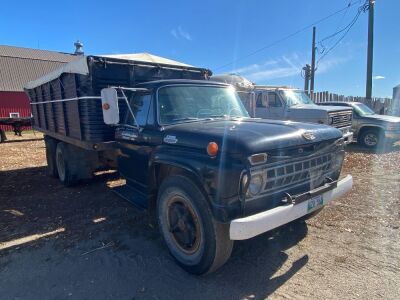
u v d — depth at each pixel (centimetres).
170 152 344
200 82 455
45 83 735
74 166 650
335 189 356
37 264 362
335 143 368
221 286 309
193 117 410
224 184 280
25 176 817
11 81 2889
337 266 336
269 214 282
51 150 771
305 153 325
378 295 287
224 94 464
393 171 754
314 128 355
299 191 330
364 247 373
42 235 440
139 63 566
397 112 2227
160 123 388
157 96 404
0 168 934
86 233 441
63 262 365
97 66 524
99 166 655
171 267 347
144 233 436
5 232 453
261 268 338
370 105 1566
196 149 315
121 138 473
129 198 434
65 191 652
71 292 308
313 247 377
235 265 345
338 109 1010
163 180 362
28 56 3253
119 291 307
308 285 305
